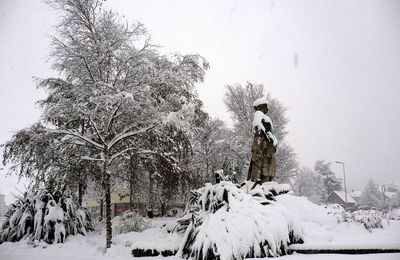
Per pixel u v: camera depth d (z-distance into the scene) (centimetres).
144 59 1396
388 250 762
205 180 2114
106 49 1426
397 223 1098
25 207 1326
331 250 798
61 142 1300
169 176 1656
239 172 2102
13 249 1152
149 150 1421
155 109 1330
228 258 762
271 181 1202
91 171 1623
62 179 1427
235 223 818
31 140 1321
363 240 837
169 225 1288
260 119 1207
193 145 2258
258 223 815
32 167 1395
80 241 1245
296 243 855
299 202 1112
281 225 827
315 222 1041
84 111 1208
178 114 1255
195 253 825
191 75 1711
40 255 1068
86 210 1559
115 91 1264
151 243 1004
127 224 1369
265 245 791
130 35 1473
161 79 1475
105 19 1490
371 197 6200
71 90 1387
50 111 1298
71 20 1472
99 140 1376
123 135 1288
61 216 1272
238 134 2441
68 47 1412
